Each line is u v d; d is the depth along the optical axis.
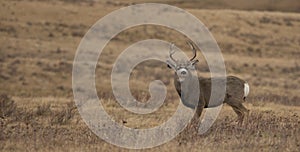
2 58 186.62
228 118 68.56
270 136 55.22
